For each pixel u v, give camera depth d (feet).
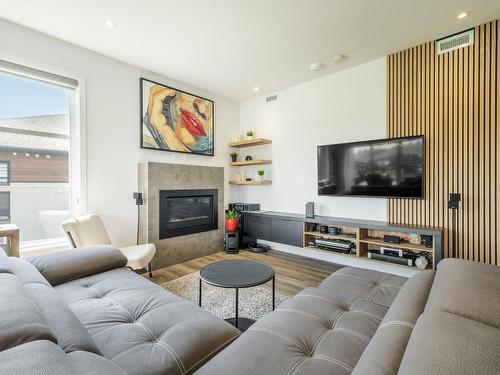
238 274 6.27
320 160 11.60
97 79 9.99
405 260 9.05
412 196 9.28
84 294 5.24
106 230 9.71
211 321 4.32
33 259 5.91
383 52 9.96
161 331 4.05
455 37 8.72
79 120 9.53
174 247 11.83
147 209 10.90
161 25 8.21
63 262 5.92
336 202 11.73
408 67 9.71
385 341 2.99
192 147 13.25
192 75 12.02
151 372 3.24
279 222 12.33
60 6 7.29
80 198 9.55
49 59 8.82
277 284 9.30
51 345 2.32
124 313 4.58
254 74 11.93
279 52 9.93
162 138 11.98
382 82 10.38
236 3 7.20
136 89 11.18
